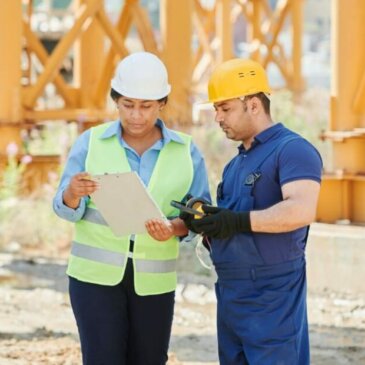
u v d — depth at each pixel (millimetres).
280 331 7609
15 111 19891
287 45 77500
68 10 42031
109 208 7824
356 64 15953
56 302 14961
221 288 7887
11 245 18781
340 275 14781
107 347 8266
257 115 7781
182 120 21891
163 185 8359
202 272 16375
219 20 32125
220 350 8016
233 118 7754
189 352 12156
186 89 22406
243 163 7812
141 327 8438
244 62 7816
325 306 14195
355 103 15953
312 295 14758
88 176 7691
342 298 14555
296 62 36281
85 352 8328
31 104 20438
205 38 33031
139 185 7660
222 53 31844
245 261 7668
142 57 8117
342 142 15922
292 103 27734
